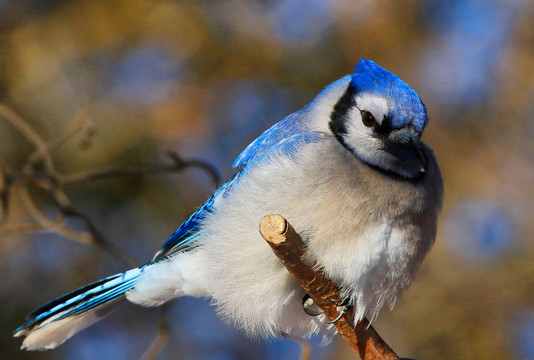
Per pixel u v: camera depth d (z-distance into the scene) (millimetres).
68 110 11984
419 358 11453
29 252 11883
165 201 11945
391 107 7223
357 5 12383
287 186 6914
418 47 12492
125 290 8125
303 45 12453
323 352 11766
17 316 11680
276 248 6070
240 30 12461
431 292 11648
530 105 12422
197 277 7758
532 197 11945
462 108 12484
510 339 11414
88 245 11945
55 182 9266
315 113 7746
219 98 12328
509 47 12664
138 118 12016
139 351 12055
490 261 11711
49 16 12312
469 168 12180
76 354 11875
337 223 6812
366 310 7109
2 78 12062
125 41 12344
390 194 6926
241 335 12234
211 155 12180
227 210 7309
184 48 12383
